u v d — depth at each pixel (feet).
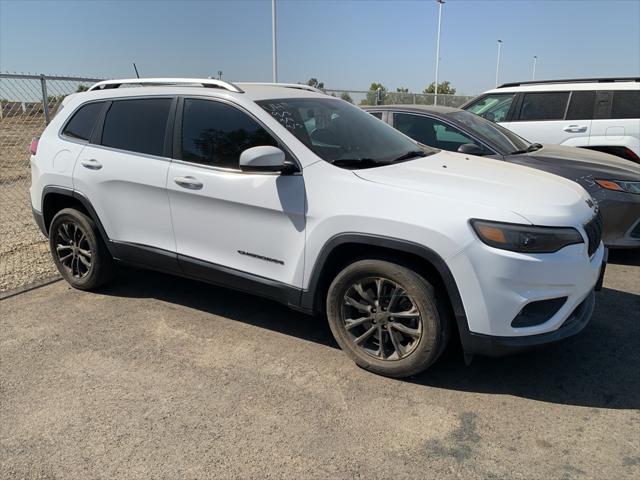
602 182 17.06
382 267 10.38
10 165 32.91
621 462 8.52
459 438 9.16
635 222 17.12
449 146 19.35
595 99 24.31
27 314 14.28
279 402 10.23
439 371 11.23
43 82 26.50
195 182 12.39
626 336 12.68
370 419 9.68
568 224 9.75
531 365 11.44
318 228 10.84
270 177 11.41
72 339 12.85
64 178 14.80
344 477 8.30
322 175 11.00
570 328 10.03
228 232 12.23
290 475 8.35
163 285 16.20
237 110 12.19
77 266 15.64
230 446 9.02
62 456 8.86
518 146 19.54
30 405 10.25
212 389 10.68
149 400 10.34
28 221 24.25
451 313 10.30
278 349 12.25
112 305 14.79
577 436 9.17
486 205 9.67
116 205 14.01
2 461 8.76
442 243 9.59
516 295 9.43
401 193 10.21
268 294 12.06
